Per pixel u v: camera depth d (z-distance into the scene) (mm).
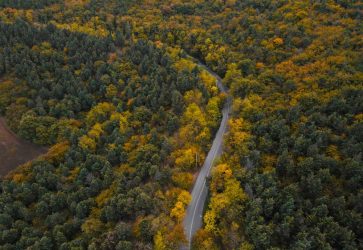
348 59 152750
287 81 150375
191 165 130500
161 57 191500
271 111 140250
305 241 89312
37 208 120062
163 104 161125
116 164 138250
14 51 194625
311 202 103062
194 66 182750
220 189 115875
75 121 163375
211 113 151000
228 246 101750
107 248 101375
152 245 102562
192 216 115375
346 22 181250
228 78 174625
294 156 118375
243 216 105938
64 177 132250
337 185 106000
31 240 108812
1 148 163125
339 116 124812
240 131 135375
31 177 136500
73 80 178750
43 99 175500
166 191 118125
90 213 117125
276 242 96812
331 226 93250
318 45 169875
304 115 133625
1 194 128625
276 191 106625
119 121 154000
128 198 111500
